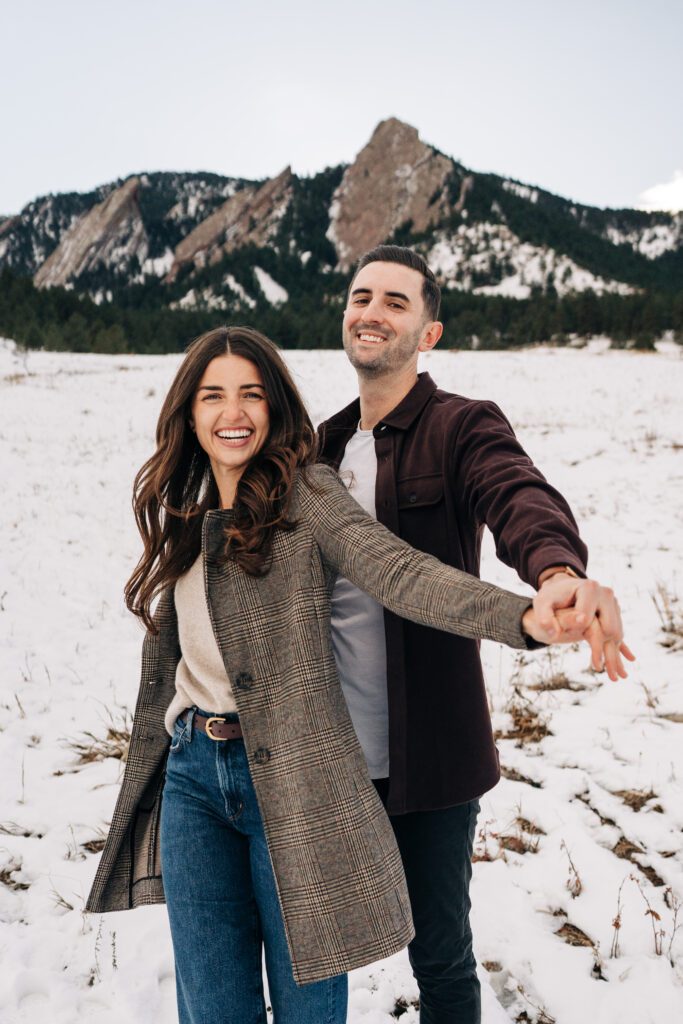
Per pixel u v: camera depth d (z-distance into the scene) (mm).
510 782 3502
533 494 1320
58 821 3289
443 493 1630
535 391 22578
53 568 7484
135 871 1803
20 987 2332
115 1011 2240
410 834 1659
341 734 1457
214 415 1626
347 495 1540
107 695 4688
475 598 1177
